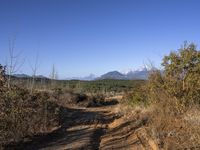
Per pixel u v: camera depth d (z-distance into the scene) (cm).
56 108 2231
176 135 1290
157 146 1214
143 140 1455
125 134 1688
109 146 1431
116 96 5994
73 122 2320
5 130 1413
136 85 2553
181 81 1598
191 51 1617
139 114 2103
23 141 1519
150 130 1545
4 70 1453
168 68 1647
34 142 1519
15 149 1364
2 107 1404
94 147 1428
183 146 1145
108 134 1762
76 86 6650
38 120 1814
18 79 1931
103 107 4209
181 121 1445
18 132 1520
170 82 1611
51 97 2534
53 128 1975
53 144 1487
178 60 1627
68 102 4375
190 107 1523
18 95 1543
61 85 5384
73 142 1522
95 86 7381
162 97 1673
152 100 1842
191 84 1551
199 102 1564
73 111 3462
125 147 1393
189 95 1545
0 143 1332
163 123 1538
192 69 1593
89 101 4494
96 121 2364
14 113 1480
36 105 1833
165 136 1331
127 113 2505
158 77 1773
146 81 2175
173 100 1585
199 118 1327
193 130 1248
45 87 3144
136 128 1762
